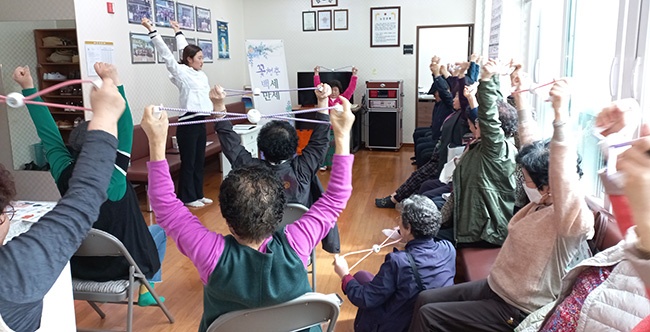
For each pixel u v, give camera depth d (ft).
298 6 26.71
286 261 4.31
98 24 15.40
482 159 8.86
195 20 22.04
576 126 10.89
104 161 3.20
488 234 8.86
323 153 8.60
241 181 4.19
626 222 2.38
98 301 7.59
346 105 4.70
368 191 18.17
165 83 19.86
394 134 25.90
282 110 24.56
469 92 9.58
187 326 9.00
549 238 5.92
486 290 6.72
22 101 3.30
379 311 7.47
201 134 16.30
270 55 24.31
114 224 7.54
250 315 4.40
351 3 26.07
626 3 7.89
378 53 26.32
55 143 7.26
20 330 3.93
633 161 2.07
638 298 4.39
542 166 6.04
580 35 11.13
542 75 13.61
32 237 2.98
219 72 24.66
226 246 4.27
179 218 4.38
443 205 10.89
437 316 6.49
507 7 16.56
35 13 13.98
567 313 4.99
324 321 4.98
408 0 25.48
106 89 3.32
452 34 26.89
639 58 7.47
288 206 7.89
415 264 7.14
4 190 3.60
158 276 8.82
